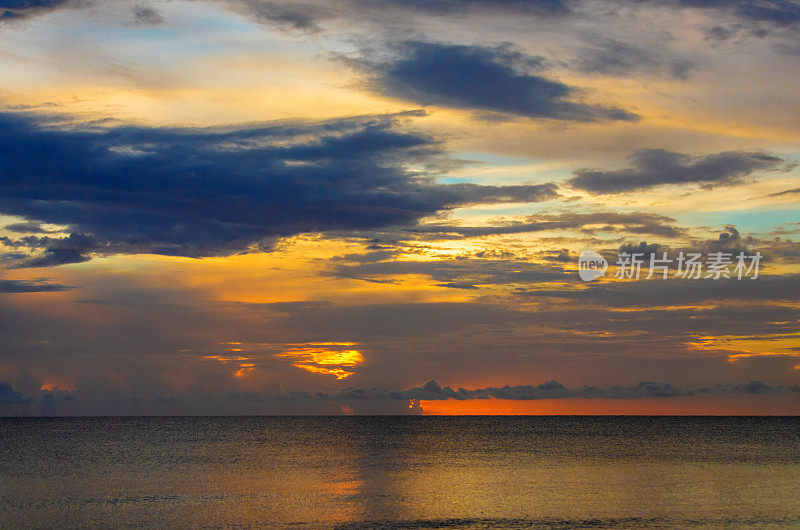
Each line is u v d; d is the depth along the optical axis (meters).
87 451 96.38
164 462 78.56
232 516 41.91
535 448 101.38
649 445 107.75
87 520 40.91
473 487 54.94
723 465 72.75
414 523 39.56
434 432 158.12
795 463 74.69
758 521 39.38
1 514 43.09
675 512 42.38
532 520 40.19
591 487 54.53
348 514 42.47
